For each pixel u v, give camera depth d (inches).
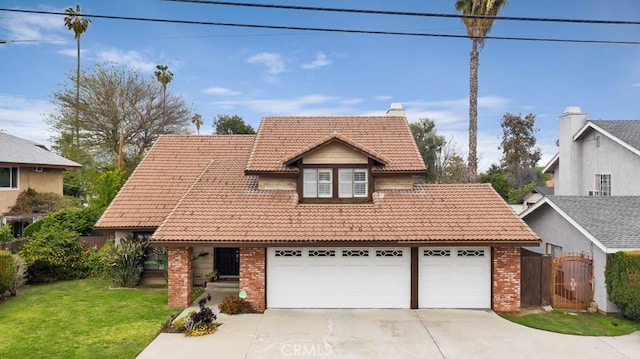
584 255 603.5
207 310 502.9
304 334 486.3
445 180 1724.9
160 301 612.1
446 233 566.9
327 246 559.8
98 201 1015.0
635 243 548.7
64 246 748.6
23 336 470.6
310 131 783.7
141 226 698.8
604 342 464.8
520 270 579.5
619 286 536.1
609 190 867.4
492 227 580.4
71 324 511.2
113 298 625.0
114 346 445.4
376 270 589.0
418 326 514.0
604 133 856.9
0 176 1051.9
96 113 1668.3
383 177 684.1
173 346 447.2
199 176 777.6
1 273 593.9
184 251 588.1
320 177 669.9
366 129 791.1
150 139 1817.2
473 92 1125.7
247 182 709.3
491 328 507.5
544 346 453.1
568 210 649.0
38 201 1103.0
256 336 478.9
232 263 727.1
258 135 772.6
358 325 517.3
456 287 587.8
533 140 2119.8
